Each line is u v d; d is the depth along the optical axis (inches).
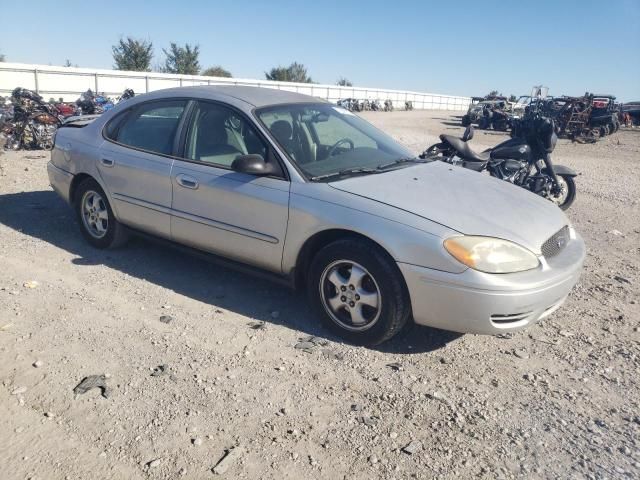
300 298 180.4
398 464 106.7
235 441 111.4
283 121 176.1
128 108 208.2
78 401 122.0
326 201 151.5
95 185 212.4
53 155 232.2
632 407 128.1
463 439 114.7
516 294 134.8
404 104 2807.6
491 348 153.7
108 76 1392.7
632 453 112.2
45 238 230.2
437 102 3319.4
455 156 311.0
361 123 206.5
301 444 111.3
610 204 350.0
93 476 101.0
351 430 116.2
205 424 116.1
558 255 154.0
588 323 171.0
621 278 210.7
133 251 218.2
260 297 180.1
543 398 130.5
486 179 180.4
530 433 117.4
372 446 111.5
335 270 153.0
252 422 117.4
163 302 173.3
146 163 190.4
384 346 152.5
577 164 582.9
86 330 152.9
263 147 166.6
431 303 139.2
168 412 119.4
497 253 136.9
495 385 135.3
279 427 116.1
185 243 185.3
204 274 197.5
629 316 176.9
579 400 130.2
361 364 142.4
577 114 967.0
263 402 124.3
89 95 637.3
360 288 148.5
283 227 157.9
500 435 116.3
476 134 1072.8
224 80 1702.8
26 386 126.6
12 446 107.8
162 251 219.3
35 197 297.7
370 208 146.0
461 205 150.5
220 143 176.7
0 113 480.4
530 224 150.3
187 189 178.2
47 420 115.6
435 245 136.5
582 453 111.7
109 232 210.8
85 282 185.9
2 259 203.0
